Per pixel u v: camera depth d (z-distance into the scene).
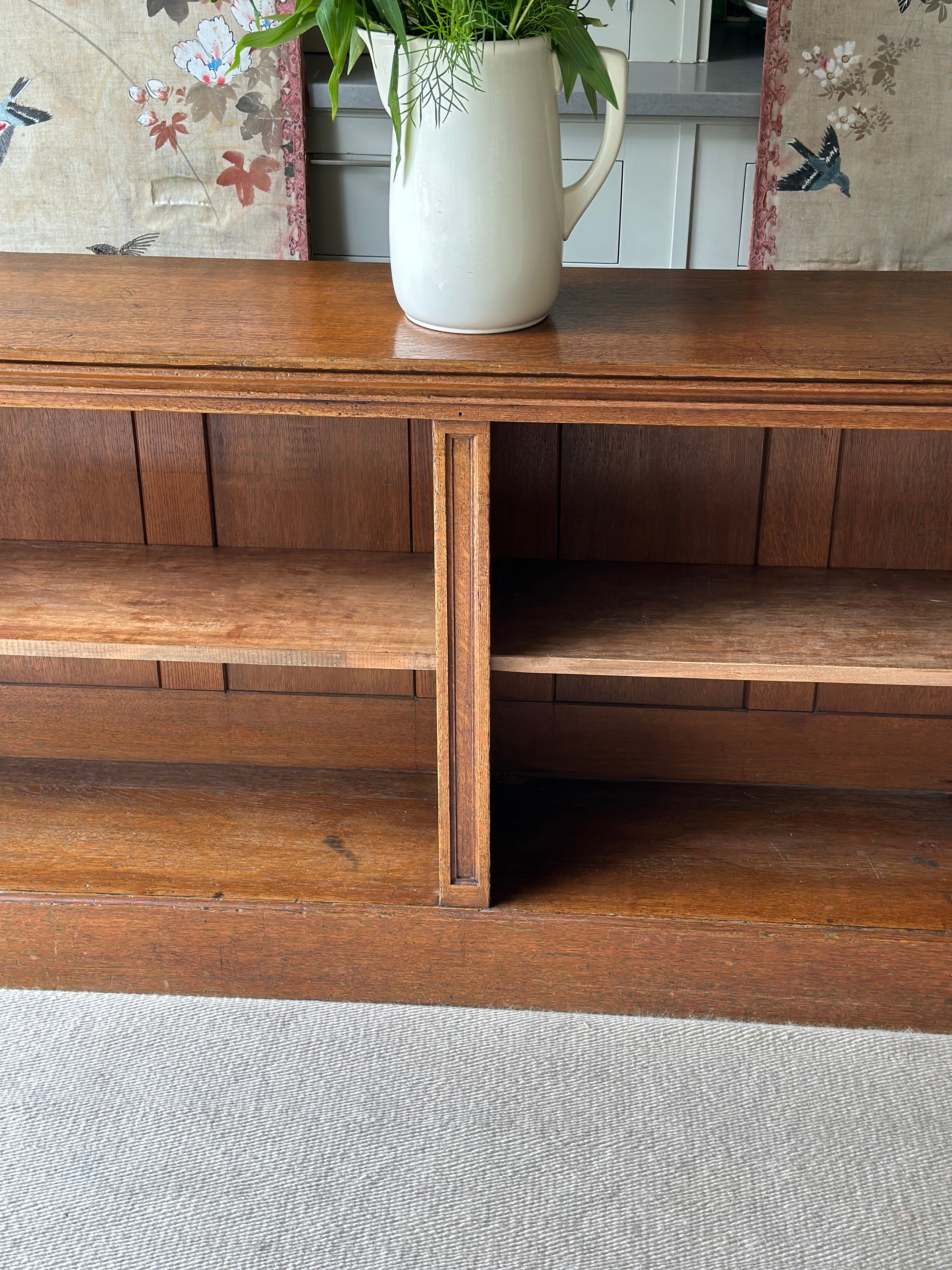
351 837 1.75
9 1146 1.42
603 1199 1.35
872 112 2.58
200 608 1.58
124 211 2.75
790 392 1.29
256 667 1.85
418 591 1.63
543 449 1.69
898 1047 1.58
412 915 1.60
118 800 1.83
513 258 1.35
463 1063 1.55
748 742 1.84
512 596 1.63
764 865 1.69
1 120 2.67
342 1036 1.59
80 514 1.78
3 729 1.92
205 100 2.64
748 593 1.64
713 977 1.61
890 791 1.85
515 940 1.61
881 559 1.73
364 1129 1.44
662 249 2.89
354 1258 1.28
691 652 1.48
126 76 2.62
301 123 2.66
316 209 2.88
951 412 1.29
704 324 1.45
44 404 1.37
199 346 1.35
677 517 1.72
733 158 2.77
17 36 2.59
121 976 1.67
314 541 1.77
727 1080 1.52
